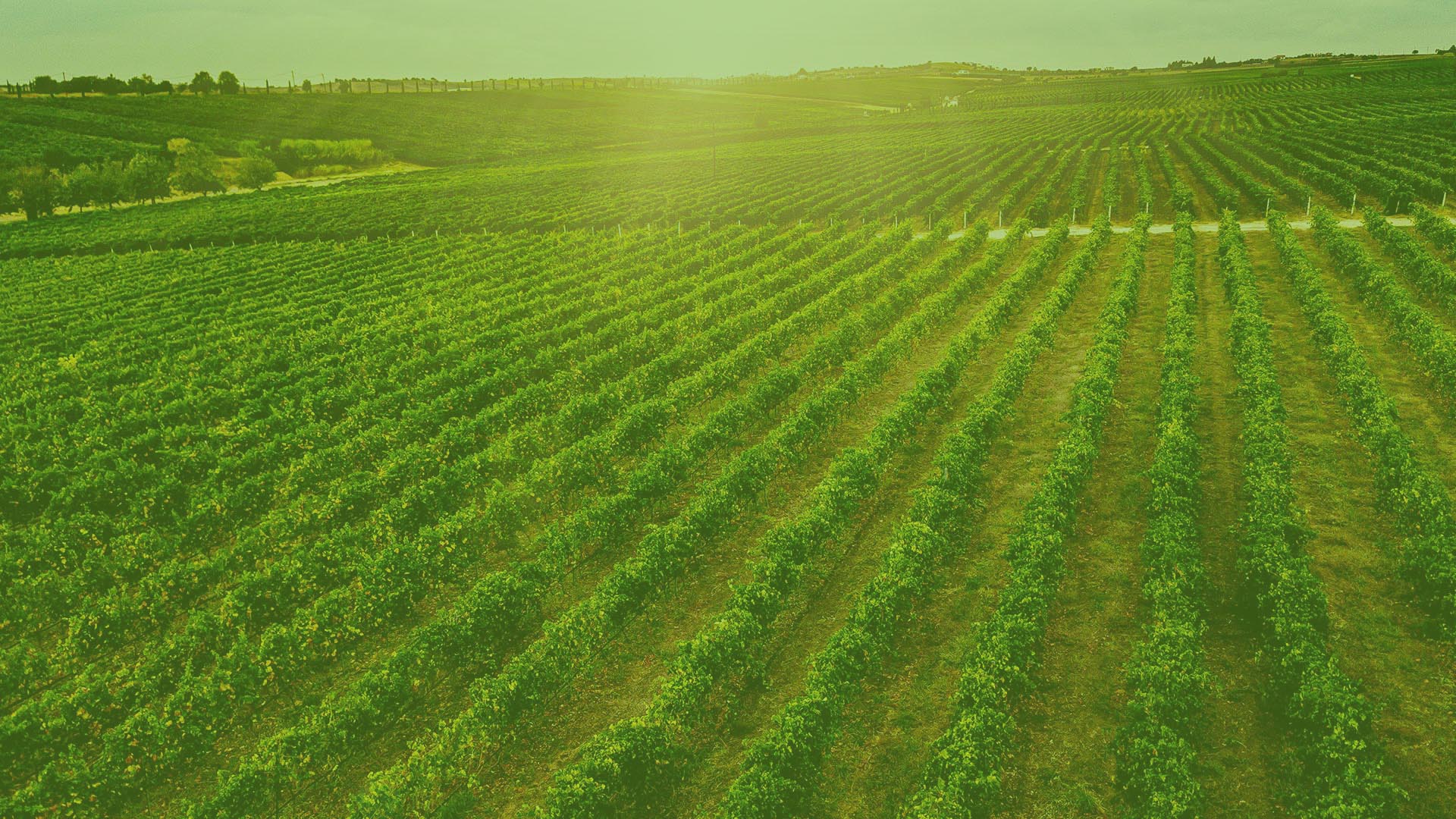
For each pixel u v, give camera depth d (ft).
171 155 437.99
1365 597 62.23
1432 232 155.74
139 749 54.60
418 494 82.58
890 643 60.64
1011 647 54.39
